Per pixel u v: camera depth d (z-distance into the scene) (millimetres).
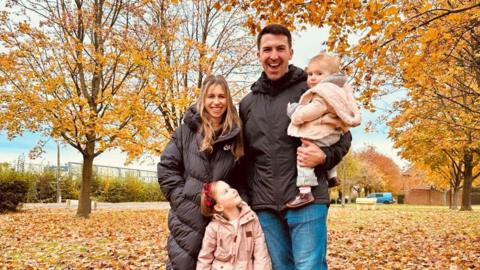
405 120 14250
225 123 3605
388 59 8273
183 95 17562
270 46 3490
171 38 18594
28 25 16000
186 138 3771
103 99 16781
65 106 16047
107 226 14508
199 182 3627
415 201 63344
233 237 3525
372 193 64375
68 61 17062
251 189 3699
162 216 18719
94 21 17875
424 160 28359
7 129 16688
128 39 17484
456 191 33500
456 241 11078
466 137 18234
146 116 16766
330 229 14469
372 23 6332
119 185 35812
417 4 7406
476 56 9656
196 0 20562
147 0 18281
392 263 8031
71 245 10188
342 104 3316
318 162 3295
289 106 3412
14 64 15914
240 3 7453
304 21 7469
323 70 3531
